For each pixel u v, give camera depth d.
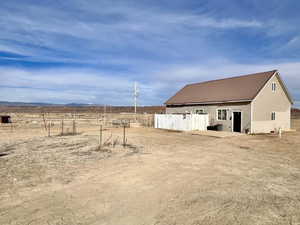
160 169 8.66
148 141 16.39
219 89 26.77
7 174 7.96
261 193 6.18
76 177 7.67
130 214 4.97
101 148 13.19
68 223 4.59
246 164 9.48
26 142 15.60
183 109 28.98
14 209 5.21
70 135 20.00
